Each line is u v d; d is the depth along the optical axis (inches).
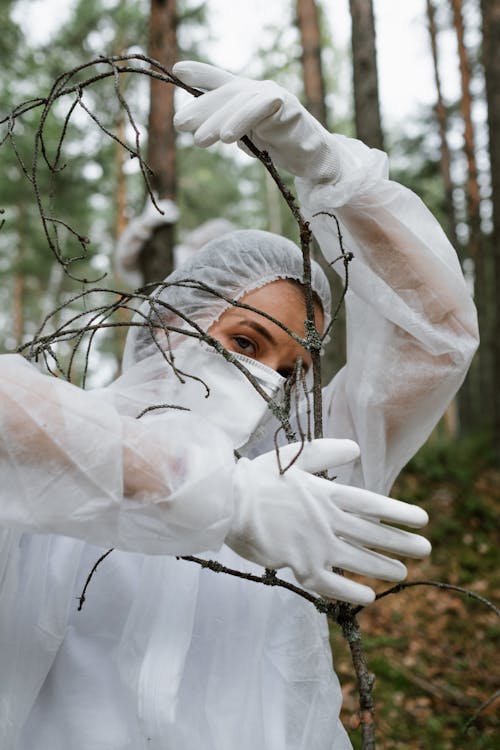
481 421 543.2
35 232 571.2
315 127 48.1
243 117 44.1
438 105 521.0
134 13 356.5
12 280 722.8
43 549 46.4
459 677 162.9
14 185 496.4
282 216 657.6
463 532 253.6
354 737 136.6
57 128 298.7
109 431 36.3
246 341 54.1
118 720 44.5
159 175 244.1
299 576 39.2
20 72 347.3
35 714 45.9
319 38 274.7
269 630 51.3
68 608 45.1
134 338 60.8
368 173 51.3
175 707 43.2
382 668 164.1
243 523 38.4
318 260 175.2
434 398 58.8
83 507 35.5
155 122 246.8
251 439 54.2
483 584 214.8
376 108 212.8
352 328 61.8
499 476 321.1
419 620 192.5
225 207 708.0
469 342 56.4
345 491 39.4
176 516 36.3
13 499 35.4
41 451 35.3
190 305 54.4
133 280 246.4
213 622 49.0
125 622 47.3
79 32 351.3
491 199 315.3
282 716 48.4
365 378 59.7
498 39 308.2
